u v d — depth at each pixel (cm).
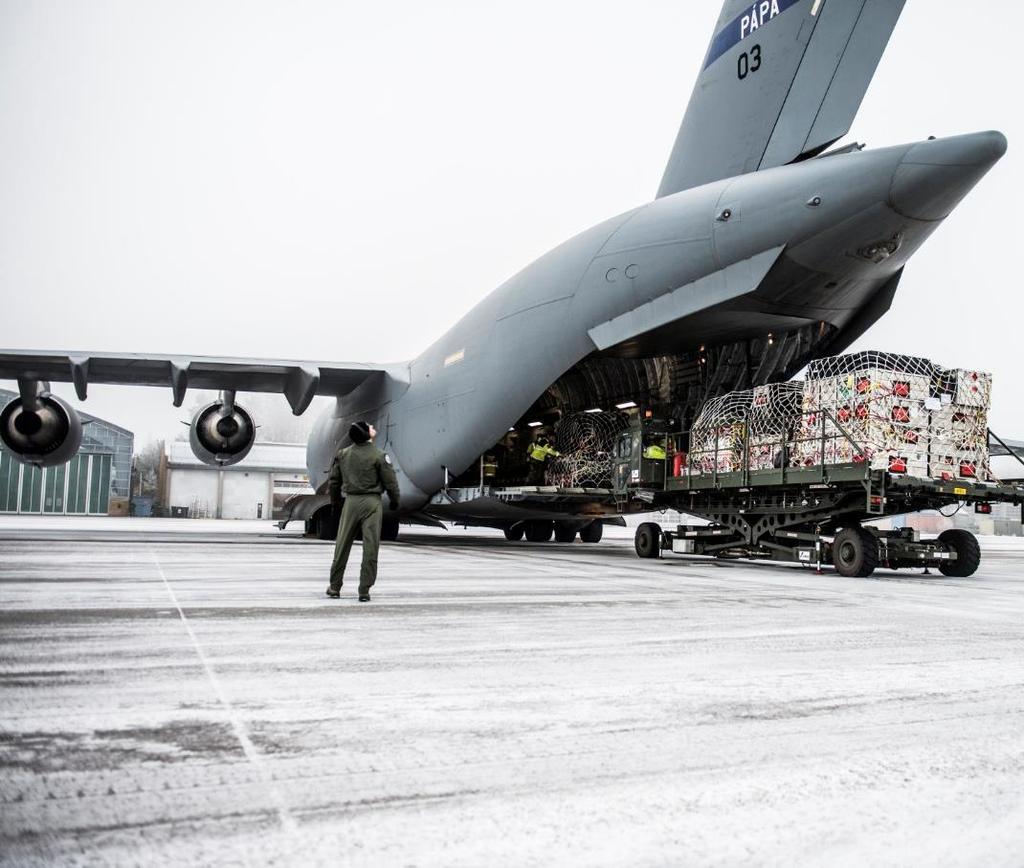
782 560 1234
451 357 1669
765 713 340
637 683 389
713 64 1367
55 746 278
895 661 455
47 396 1945
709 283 1233
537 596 743
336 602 664
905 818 234
